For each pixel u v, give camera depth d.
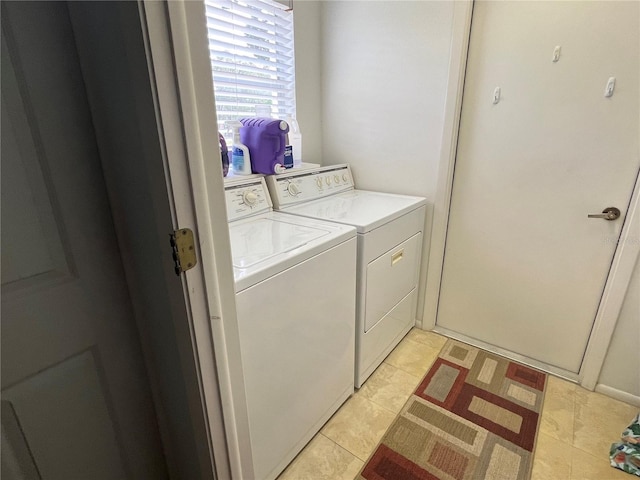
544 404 1.62
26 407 0.68
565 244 1.65
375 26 1.89
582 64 1.43
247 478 1.02
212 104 0.66
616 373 1.62
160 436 0.97
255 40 1.77
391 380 1.79
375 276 1.61
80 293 0.72
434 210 1.96
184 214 0.64
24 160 0.60
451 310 2.13
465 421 1.53
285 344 1.16
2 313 0.61
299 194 1.83
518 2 1.51
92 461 0.82
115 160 0.67
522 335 1.90
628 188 1.44
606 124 1.44
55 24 0.60
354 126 2.14
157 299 0.75
